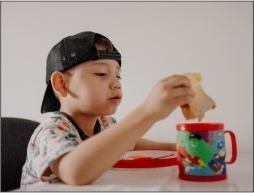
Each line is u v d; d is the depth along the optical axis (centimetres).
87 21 133
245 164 69
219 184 50
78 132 76
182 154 54
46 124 72
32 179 68
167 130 119
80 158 52
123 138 52
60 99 84
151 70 123
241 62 113
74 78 78
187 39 119
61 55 80
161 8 122
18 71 141
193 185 50
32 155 70
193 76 58
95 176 52
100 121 92
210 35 117
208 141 51
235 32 114
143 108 54
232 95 114
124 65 126
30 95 140
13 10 142
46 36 139
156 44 123
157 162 67
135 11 126
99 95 77
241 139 112
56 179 57
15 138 100
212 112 115
